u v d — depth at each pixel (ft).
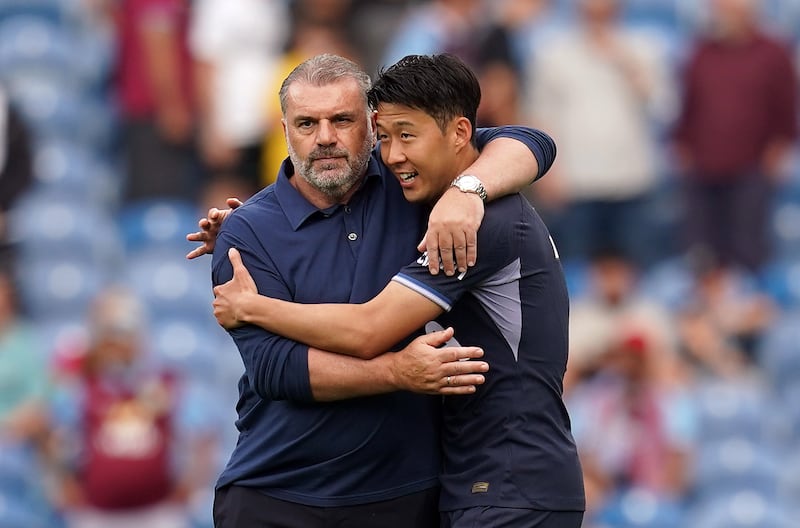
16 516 104.63
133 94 137.39
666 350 119.75
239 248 60.64
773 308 134.00
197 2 136.67
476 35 131.03
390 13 142.61
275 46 137.18
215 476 108.78
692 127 136.67
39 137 149.18
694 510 111.24
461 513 60.03
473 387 57.98
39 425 109.70
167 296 130.21
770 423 123.34
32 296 129.90
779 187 148.66
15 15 165.68
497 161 59.67
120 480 105.19
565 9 165.17
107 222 140.67
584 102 130.82
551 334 60.75
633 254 132.16
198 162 137.90
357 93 59.11
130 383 107.34
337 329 58.59
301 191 61.31
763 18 171.42
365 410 60.34
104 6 165.78
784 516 111.86
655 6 172.96
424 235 61.16
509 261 59.47
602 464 107.34
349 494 60.80
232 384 123.75
